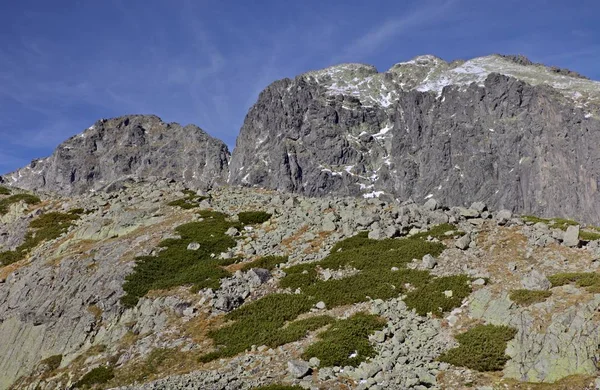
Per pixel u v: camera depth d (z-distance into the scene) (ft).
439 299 99.55
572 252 108.17
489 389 75.66
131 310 124.47
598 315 80.33
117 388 92.48
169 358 104.01
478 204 136.26
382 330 95.81
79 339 122.83
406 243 125.39
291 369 86.99
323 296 111.45
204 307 117.29
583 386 73.26
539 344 80.48
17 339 133.49
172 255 142.72
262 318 108.37
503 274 104.32
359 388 80.12
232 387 85.10
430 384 79.51
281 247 139.44
